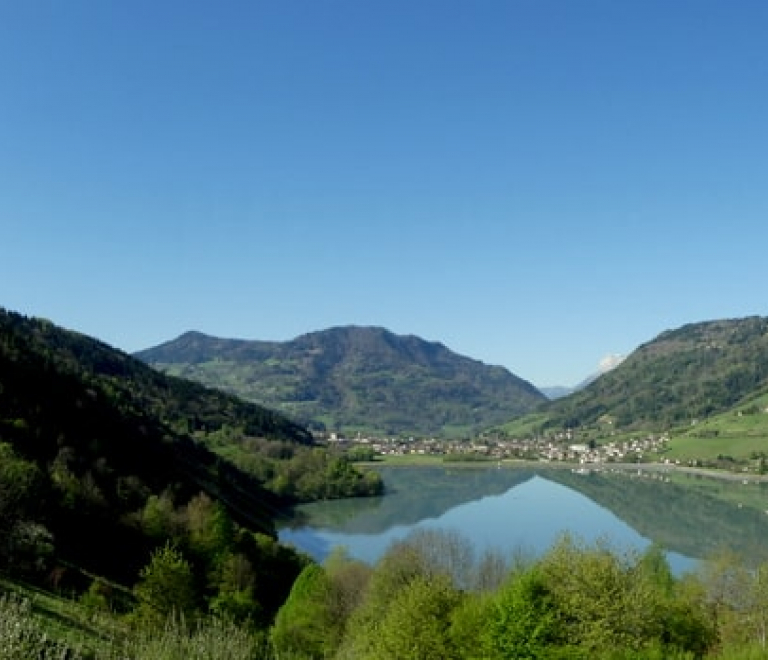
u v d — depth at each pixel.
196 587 69.06
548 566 47.56
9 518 72.62
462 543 96.06
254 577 91.12
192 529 107.81
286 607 73.00
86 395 161.50
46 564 68.81
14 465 85.25
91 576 74.06
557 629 42.34
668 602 54.38
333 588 73.12
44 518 83.06
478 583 81.00
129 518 102.44
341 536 175.75
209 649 28.47
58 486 95.81
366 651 52.47
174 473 150.50
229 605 73.75
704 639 53.81
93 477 111.56
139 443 153.88
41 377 148.75
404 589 59.97
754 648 48.38
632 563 49.28
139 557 94.12
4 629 23.50
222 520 96.94
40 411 128.75
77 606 53.19
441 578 59.66
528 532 178.12
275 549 109.38
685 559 146.00
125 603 69.50
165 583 60.19
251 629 67.19
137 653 27.95
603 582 44.09
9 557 65.75
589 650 42.06
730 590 68.44
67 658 25.41
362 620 64.62
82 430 134.88
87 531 91.69
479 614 46.84
